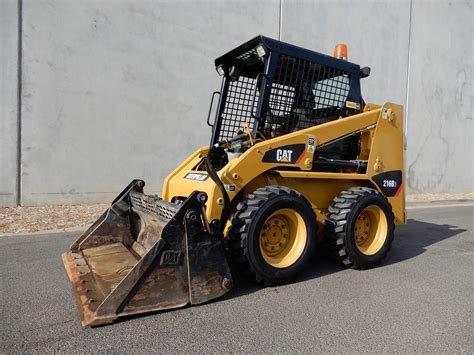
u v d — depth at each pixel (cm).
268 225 366
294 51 402
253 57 429
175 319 291
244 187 387
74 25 720
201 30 839
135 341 259
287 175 387
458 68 1290
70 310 306
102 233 413
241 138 411
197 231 306
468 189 1357
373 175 452
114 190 777
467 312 316
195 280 306
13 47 681
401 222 486
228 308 313
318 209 435
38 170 713
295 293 349
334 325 288
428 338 271
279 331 276
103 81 751
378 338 270
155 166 812
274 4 923
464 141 1328
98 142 755
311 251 377
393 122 472
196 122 851
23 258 444
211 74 860
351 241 402
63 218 648
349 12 1048
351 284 377
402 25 1152
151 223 385
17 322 285
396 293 355
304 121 425
